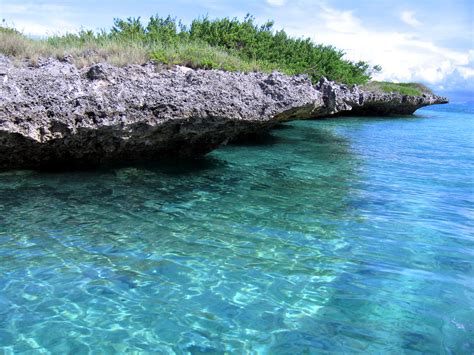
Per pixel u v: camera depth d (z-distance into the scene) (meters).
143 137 9.00
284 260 5.59
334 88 14.73
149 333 3.95
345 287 4.94
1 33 9.52
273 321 4.21
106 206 7.32
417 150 15.80
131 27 15.27
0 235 5.88
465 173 11.55
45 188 7.98
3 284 4.65
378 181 10.32
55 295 4.49
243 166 11.21
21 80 7.57
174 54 10.05
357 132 21.52
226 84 9.56
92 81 8.17
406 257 5.86
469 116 38.84
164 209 7.39
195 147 10.77
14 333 3.86
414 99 33.38
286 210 7.69
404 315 4.41
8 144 7.64
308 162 12.32
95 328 3.98
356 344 3.91
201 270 5.20
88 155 9.09
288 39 23.19
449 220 7.48
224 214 7.30
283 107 10.12
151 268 5.20
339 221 7.23
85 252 5.55
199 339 3.89
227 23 18.14
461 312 4.51
